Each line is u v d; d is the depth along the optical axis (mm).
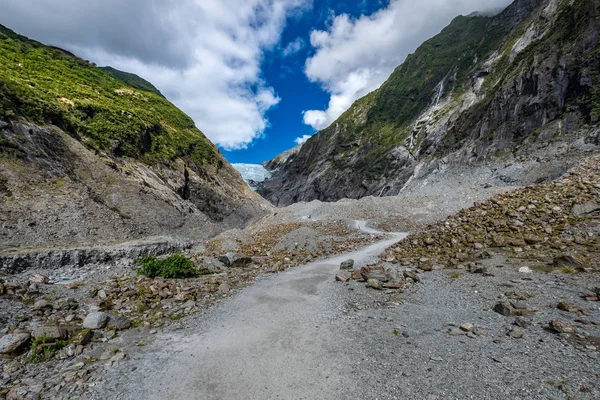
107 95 59125
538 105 64062
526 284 9625
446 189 63469
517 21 106812
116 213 31625
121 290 12109
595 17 61719
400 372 5672
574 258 10430
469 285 10438
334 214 44156
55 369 6332
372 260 17828
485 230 15930
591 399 4250
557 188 16812
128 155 47500
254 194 76938
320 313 9430
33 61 52844
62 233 24406
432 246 16797
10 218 23078
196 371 6188
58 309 9891
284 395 5266
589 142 48938
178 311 10188
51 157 32875
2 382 5746
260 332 8133
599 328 6383
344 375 5766
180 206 43062
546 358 5523
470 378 5219
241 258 19016
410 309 9109
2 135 29328
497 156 65250
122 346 7477
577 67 60094
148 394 5426
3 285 10695
